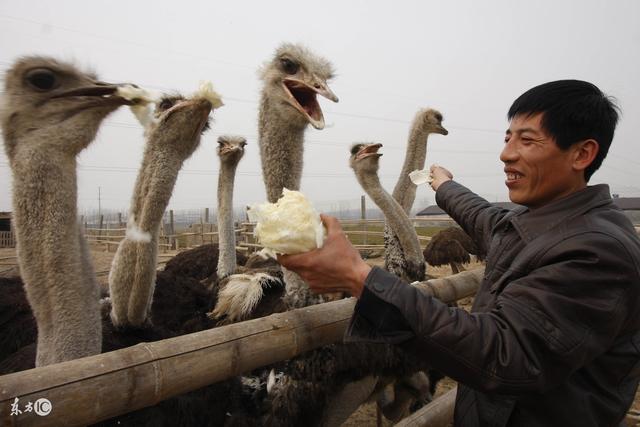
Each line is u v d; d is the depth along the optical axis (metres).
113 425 2.06
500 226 1.85
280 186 3.06
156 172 2.69
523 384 1.18
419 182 2.71
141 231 2.69
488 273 1.62
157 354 1.56
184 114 2.65
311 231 1.32
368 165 4.56
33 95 2.12
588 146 1.43
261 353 1.86
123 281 2.74
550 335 1.18
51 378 1.33
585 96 1.41
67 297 2.09
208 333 1.76
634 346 1.37
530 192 1.49
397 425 2.81
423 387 3.89
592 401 1.35
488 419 1.46
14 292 4.05
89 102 2.16
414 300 1.24
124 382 1.46
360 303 1.27
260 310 3.51
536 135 1.45
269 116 3.07
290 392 2.60
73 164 2.18
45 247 2.08
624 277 1.22
